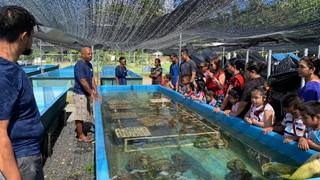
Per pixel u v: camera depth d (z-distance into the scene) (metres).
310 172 2.41
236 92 4.77
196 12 5.22
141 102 7.23
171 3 4.67
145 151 3.68
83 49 5.36
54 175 4.03
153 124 4.96
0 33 1.61
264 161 3.31
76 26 6.31
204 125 4.92
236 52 16.84
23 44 1.70
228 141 4.09
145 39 8.34
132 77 10.82
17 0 4.45
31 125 1.80
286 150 3.20
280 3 5.05
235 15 5.57
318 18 5.86
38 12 5.16
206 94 6.37
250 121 3.99
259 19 5.92
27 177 1.81
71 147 5.16
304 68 3.58
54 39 8.33
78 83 5.33
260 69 4.48
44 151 4.60
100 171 2.46
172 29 6.80
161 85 9.52
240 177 2.89
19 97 1.65
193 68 7.27
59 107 6.38
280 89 5.43
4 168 1.45
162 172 3.04
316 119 2.81
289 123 3.32
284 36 8.68
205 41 11.73
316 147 2.82
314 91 3.42
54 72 13.10
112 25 6.00
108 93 8.70
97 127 3.88
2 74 1.51
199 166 3.21
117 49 12.26
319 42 9.29
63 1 4.34
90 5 4.53
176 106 6.71
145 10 4.86
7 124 1.51
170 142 4.02
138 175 2.96
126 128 4.64
